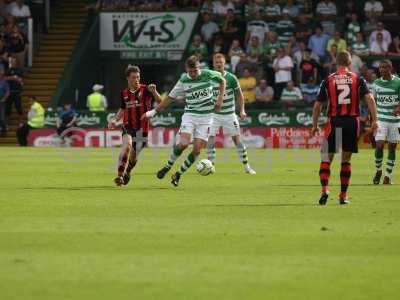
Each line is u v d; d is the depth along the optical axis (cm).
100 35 10969
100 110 9912
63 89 10294
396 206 4050
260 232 3259
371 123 4031
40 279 2492
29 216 3691
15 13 10875
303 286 2423
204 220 3569
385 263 2714
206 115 4928
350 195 4538
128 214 3753
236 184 5119
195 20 10862
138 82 4847
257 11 10500
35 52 11088
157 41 10925
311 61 9900
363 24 10475
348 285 2436
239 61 10012
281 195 4509
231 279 2497
